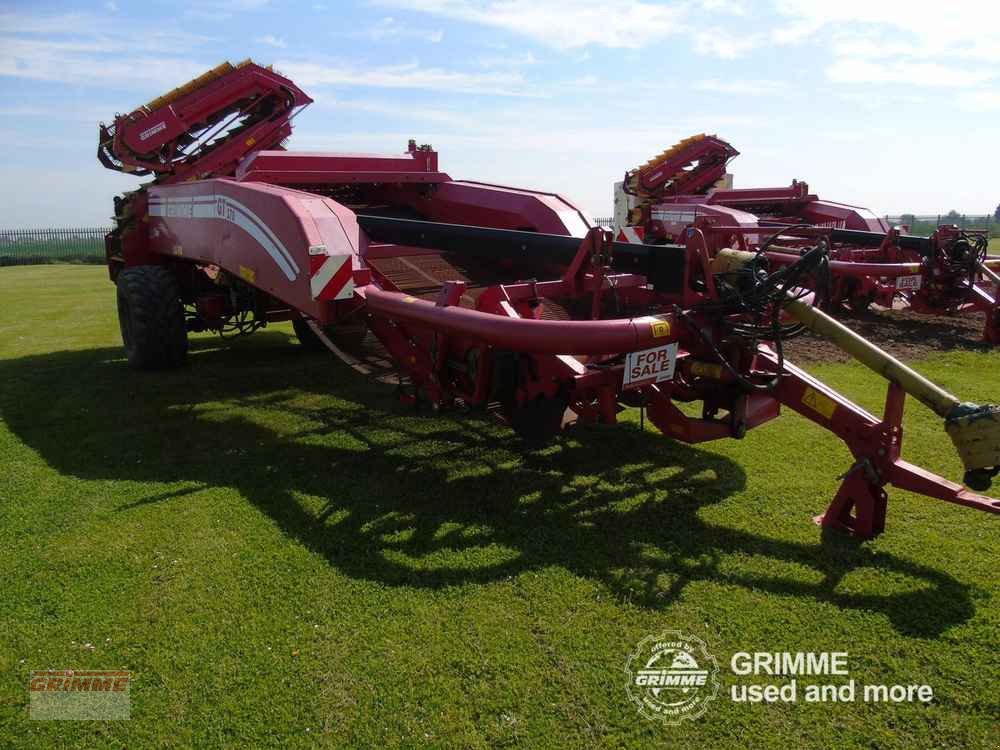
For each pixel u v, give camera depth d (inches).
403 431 199.9
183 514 146.0
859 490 132.7
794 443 183.8
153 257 277.6
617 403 162.6
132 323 264.8
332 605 112.8
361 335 234.2
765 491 154.6
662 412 153.3
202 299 270.7
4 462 176.9
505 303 142.3
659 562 125.3
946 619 108.0
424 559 126.9
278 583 119.3
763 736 86.8
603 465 171.8
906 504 147.0
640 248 145.6
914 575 120.1
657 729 87.8
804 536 134.2
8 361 299.3
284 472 169.5
